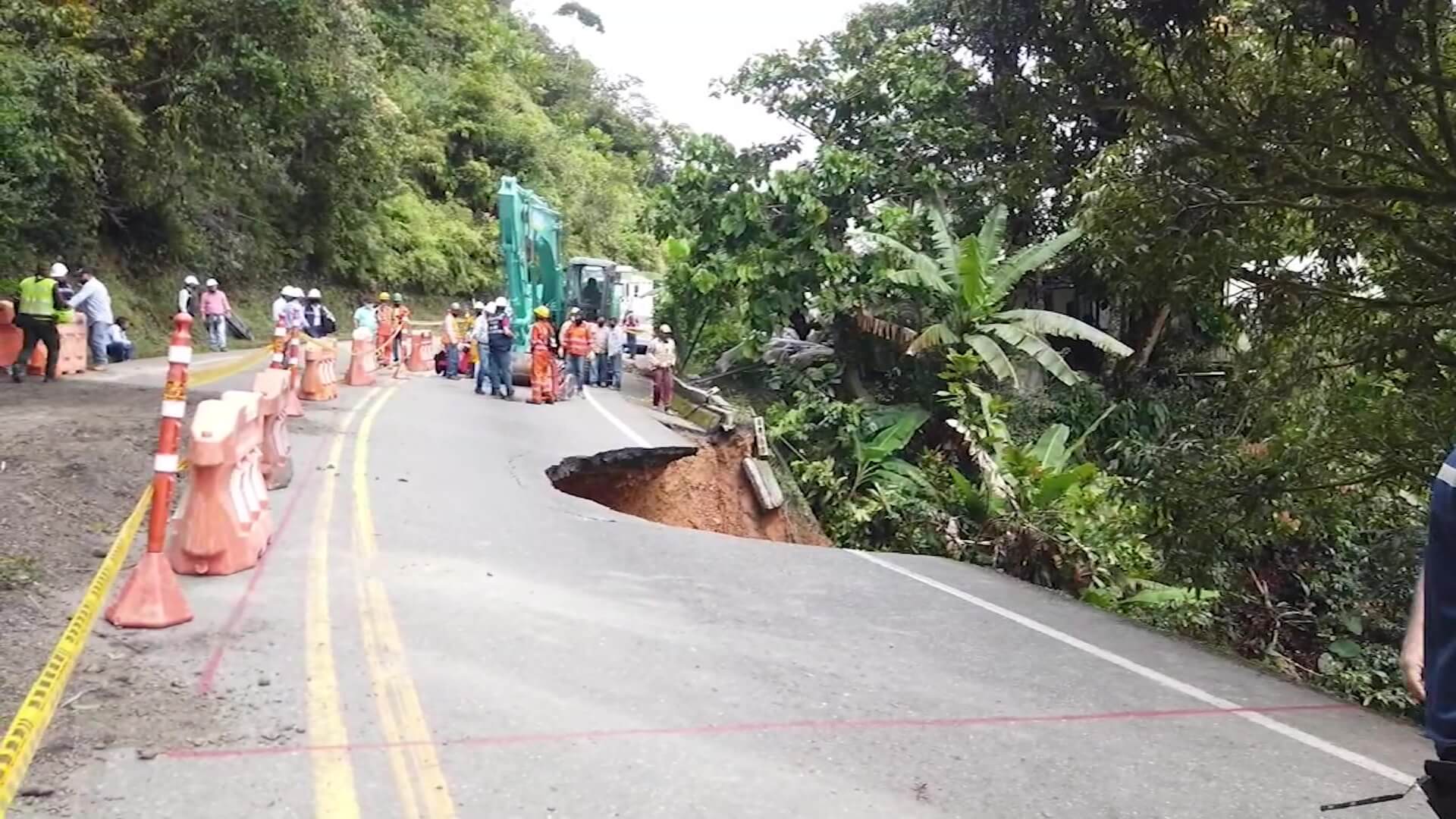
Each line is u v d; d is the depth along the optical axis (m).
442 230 44.22
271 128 25.16
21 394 13.88
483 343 19.97
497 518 9.35
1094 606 8.93
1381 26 6.29
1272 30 6.85
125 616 5.80
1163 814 4.45
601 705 5.18
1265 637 9.77
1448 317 7.57
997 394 19.61
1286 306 8.41
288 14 21.55
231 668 5.30
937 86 21.33
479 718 4.90
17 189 20.20
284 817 3.88
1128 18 7.39
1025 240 21.73
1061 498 12.13
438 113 47.62
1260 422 8.65
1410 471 7.93
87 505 8.12
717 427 18.25
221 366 18.58
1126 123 9.49
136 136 22.30
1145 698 6.01
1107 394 20.41
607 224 57.97
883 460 18.70
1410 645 2.74
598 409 19.30
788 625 6.93
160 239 27.20
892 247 19.72
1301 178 7.38
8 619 5.69
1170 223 7.90
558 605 6.83
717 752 4.73
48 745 4.30
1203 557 8.84
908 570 9.20
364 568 7.30
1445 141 6.91
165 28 21.56
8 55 19.94
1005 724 5.38
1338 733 5.61
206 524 6.89
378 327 24.91
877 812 4.25
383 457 11.85
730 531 16.92
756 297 21.25
